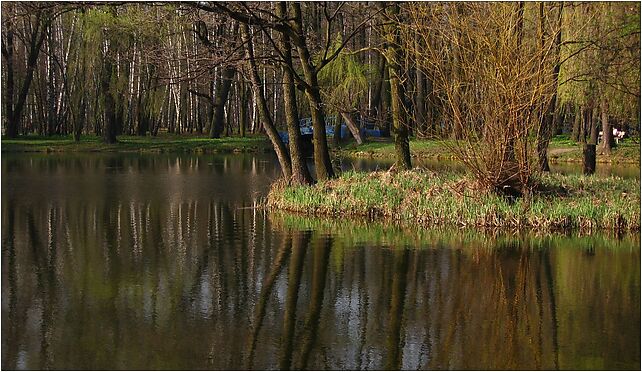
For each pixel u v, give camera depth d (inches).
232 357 328.8
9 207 745.0
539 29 609.9
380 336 357.4
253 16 642.8
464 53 618.2
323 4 738.8
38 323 373.4
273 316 387.2
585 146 941.8
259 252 530.9
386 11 753.0
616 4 999.0
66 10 653.9
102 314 387.9
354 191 689.6
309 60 740.7
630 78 1062.4
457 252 530.9
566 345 346.0
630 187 718.5
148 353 332.8
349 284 448.5
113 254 526.9
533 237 586.2
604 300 417.4
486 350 339.6
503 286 444.5
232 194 854.5
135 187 922.7
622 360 326.3
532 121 628.4
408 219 650.8
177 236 591.2
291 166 761.6
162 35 888.3
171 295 423.5
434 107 693.3
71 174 1079.6
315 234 597.3
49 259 512.1
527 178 642.8
